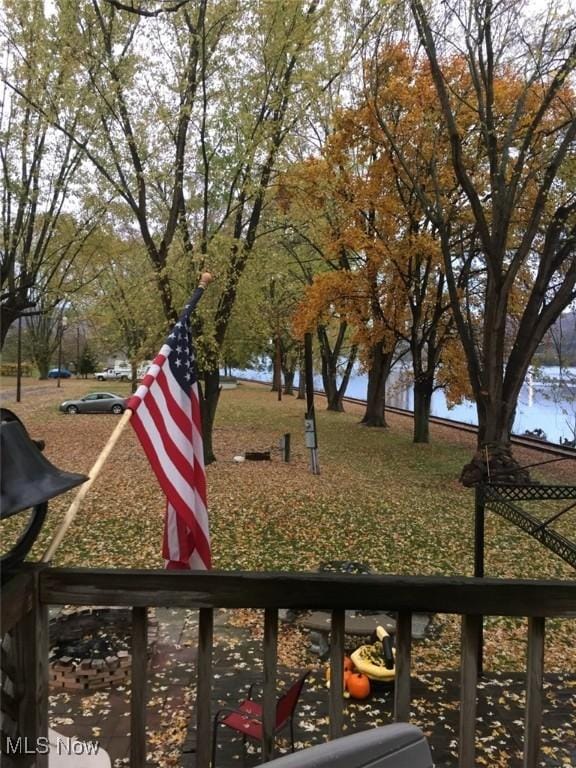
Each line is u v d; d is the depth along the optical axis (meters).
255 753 3.64
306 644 5.34
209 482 12.72
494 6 12.47
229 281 12.99
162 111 11.91
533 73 13.07
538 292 13.27
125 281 18.45
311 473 14.24
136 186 13.21
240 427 23.39
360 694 4.34
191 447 3.23
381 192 16.25
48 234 16.89
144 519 9.70
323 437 21.55
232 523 9.68
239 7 12.09
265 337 23.91
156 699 4.31
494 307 13.11
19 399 31.22
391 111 15.20
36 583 1.92
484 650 5.38
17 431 1.79
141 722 2.00
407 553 8.46
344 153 15.97
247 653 5.15
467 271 16.73
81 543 8.47
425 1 12.59
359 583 1.92
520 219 14.77
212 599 1.94
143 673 1.99
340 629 1.97
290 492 12.03
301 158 17.52
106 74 12.10
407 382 28.09
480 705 4.25
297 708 4.19
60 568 1.96
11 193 14.29
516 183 12.50
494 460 12.99
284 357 39.81
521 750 3.69
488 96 12.41
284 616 5.73
